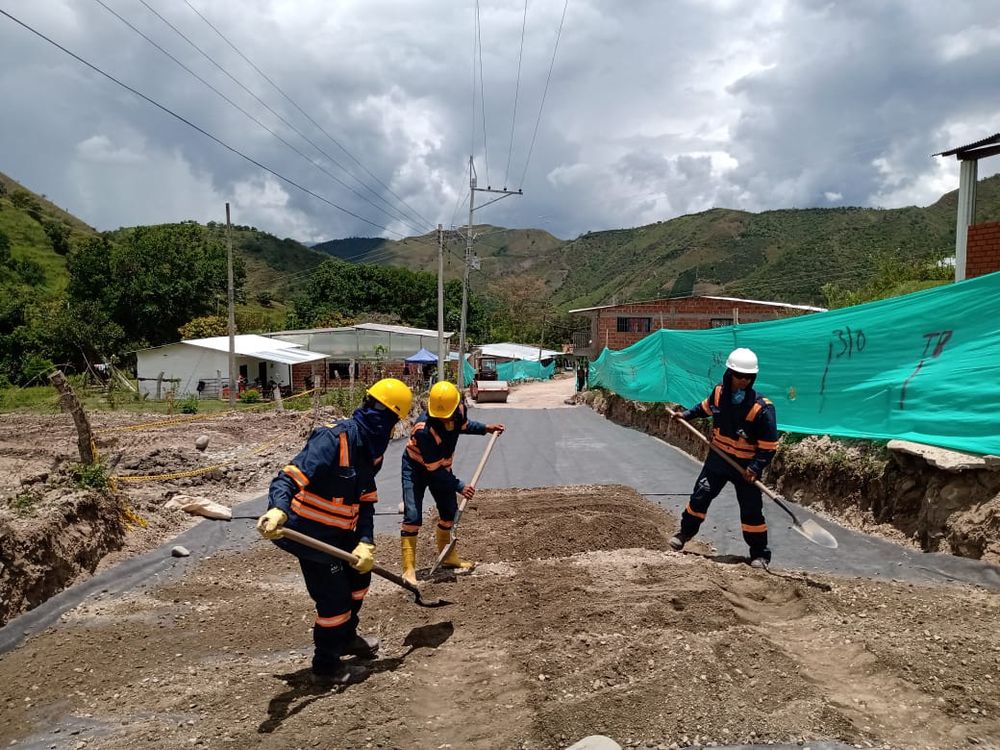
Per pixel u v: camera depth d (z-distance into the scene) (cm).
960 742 310
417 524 542
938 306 698
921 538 614
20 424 1861
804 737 314
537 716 337
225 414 1953
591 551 634
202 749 324
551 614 462
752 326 1015
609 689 355
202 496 967
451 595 527
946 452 630
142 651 458
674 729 321
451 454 585
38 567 564
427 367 4238
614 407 2072
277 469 1160
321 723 341
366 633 470
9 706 387
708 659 380
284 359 3169
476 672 398
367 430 409
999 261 1013
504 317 9388
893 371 746
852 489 733
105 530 688
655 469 1116
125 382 3312
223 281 5456
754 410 586
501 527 739
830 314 842
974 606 463
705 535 711
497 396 3088
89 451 774
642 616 445
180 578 630
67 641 480
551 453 1334
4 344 4197
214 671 421
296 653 449
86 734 350
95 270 5084
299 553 390
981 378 632
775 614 479
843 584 526
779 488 862
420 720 346
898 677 369
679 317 3672
